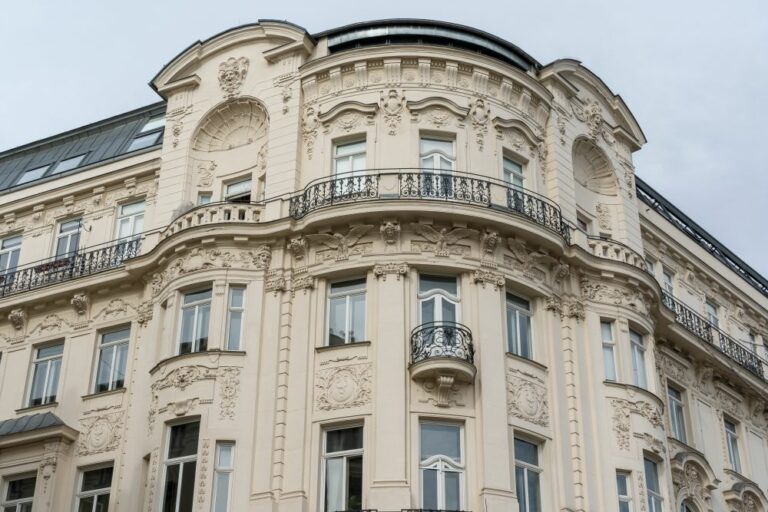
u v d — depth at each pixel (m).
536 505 26.86
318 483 25.94
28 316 33.47
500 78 31.69
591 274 31.02
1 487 30.44
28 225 35.81
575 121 34.03
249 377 27.55
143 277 31.53
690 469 32.81
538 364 28.34
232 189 32.28
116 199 34.56
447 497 25.50
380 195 28.81
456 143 30.45
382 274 27.78
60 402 31.34
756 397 39.19
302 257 29.03
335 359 27.19
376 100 30.73
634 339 31.52
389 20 32.28
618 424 29.16
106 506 29.19
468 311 27.77
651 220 37.69
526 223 28.89
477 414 26.38
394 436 25.52
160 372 28.33
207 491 26.05
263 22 33.00
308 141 31.00
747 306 42.44
